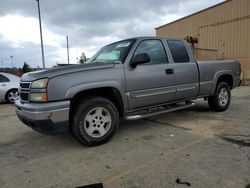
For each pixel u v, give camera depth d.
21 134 5.08
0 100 9.99
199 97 5.72
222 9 17.58
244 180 2.75
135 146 3.98
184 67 5.23
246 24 16.02
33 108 3.60
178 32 21.94
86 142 3.94
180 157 3.45
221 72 6.11
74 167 3.29
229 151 3.59
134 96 4.43
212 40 18.59
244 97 9.21
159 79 4.75
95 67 4.02
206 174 2.91
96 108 4.01
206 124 5.16
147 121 5.62
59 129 3.72
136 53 4.53
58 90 3.65
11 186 2.86
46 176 3.07
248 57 16.02
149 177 2.91
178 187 2.66
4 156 3.83
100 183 2.83
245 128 4.73
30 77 3.86
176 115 6.12
